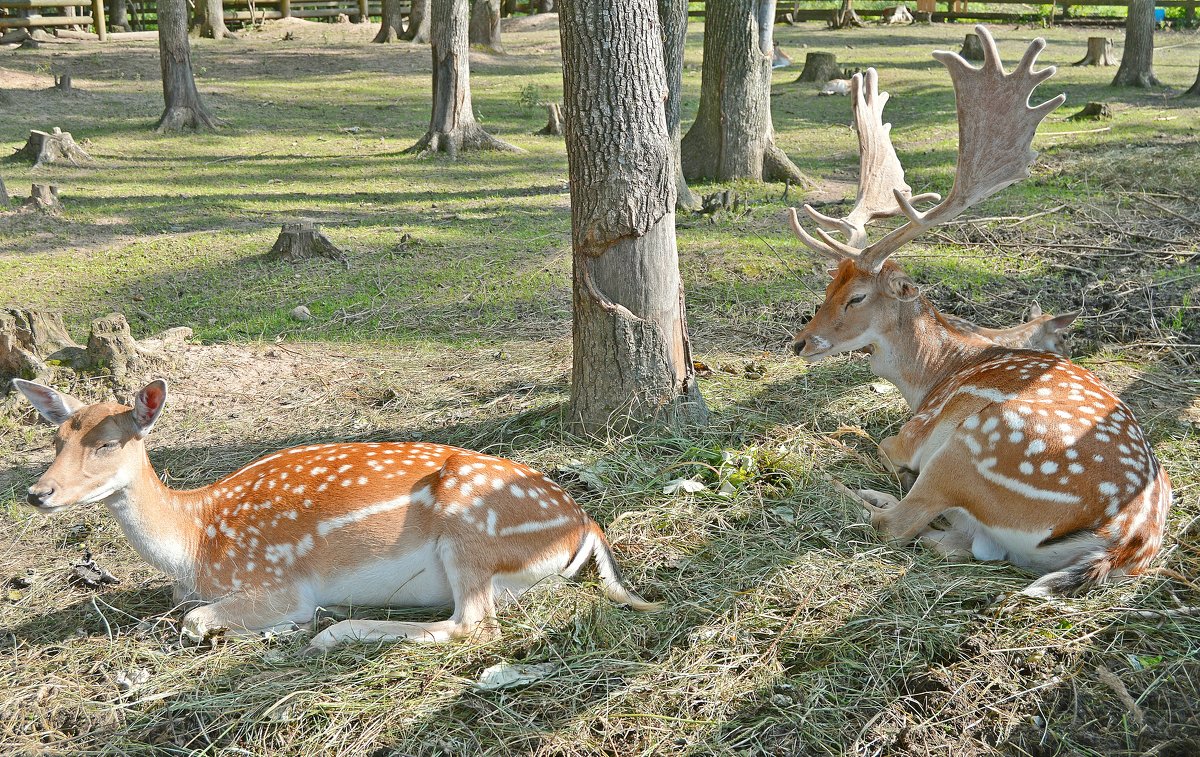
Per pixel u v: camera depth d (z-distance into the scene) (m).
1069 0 31.17
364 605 3.71
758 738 3.07
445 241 9.11
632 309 4.85
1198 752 3.03
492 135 14.98
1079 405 3.85
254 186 11.77
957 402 4.18
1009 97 4.51
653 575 3.88
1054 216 9.25
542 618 3.55
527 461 4.81
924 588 3.71
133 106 17.06
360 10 31.27
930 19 32.16
